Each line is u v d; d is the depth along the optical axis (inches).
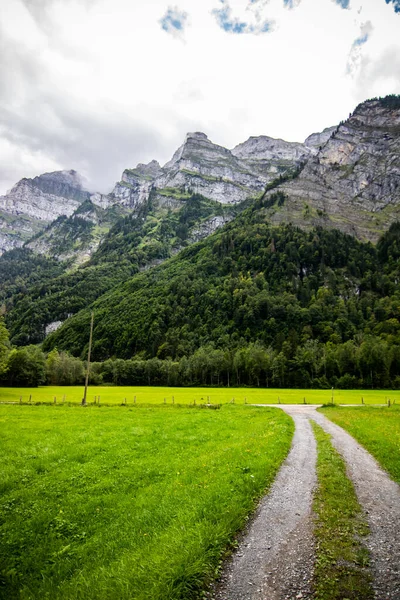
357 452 846.5
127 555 358.6
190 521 417.1
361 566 335.6
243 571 327.3
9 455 755.4
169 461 714.2
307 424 1344.7
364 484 596.7
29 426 1155.9
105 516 470.3
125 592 290.8
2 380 4372.5
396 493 553.3
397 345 5246.1
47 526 446.6
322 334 6879.9
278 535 401.1
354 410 1884.8
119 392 3705.7
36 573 352.2
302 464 724.0
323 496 531.5
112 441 907.4
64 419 1364.4
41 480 606.2
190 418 1430.9
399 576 318.3
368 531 414.0
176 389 4355.3
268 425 1234.6
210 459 708.7
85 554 377.4
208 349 6264.8
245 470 629.9
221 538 376.2
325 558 349.7
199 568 316.2
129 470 651.5
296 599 285.0
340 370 4992.6
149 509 474.0
